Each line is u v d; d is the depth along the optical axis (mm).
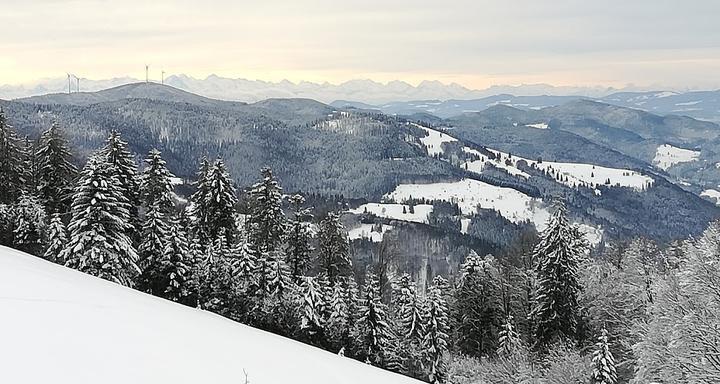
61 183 39062
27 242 36156
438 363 38656
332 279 40719
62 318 8297
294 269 41844
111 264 28656
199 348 8570
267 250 39375
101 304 10031
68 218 38094
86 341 7445
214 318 13344
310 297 35188
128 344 7781
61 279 12000
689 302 28688
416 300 39469
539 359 41844
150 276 34312
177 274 34156
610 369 29734
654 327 30875
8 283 10055
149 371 6930
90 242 28188
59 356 6656
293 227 41531
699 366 24562
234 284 37562
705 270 28516
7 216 36562
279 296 37312
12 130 40094
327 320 36625
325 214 43594
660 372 28594
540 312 42562
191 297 36000
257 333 12289
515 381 39031
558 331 41750
